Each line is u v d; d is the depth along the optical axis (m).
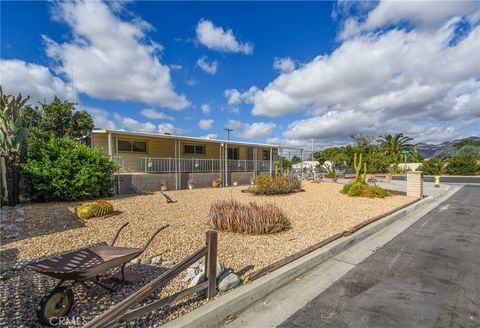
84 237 4.54
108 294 2.69
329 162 29.95
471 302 2.88
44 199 8.04
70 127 17.66
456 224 6.84
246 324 2.49
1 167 7.18
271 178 12.52
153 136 13.62
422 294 3.06
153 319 2.34
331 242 4.69
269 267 3.38
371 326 2.45
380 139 42.66
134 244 4.27
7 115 7.47
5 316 2.26
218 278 2.94
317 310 2.73
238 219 5.18
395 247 4.88
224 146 17.84
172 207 7.73
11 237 4.44
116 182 11.02
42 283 2.82
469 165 30.52
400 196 11.56
